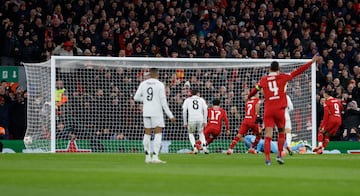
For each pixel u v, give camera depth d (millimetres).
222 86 79000
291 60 75812
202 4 92250
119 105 77688
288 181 34906
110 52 84125
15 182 34031
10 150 73312
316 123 80312
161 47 85625
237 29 90062
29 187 31422
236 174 39406
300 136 77188
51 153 69688
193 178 36438
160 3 89000
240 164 50188
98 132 76688
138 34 86062
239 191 29844
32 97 73562
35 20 83438
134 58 74688
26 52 81500
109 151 76625
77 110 76750
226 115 72062
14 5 84062
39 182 34031
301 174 39781
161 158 59281
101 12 86250
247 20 91062
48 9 86438
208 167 46219
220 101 78812
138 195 28078
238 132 71812
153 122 52594
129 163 51281
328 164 51000
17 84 77125
